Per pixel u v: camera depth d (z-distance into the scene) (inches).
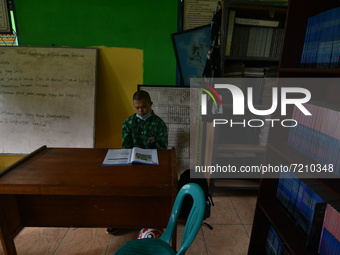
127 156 64.8
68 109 96.9
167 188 49.7
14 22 91.4
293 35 48.2
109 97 99.9
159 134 77.6
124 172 55.9
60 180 51.1
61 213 60.4
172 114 100.0
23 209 59.5
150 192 49.9
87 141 98.8
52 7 90.0
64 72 94.1
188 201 73.3
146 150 69.3
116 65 96.3
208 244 68.9
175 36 93.6
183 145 103.0
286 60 49.4
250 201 92.2
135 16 91.4
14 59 93.0
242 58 84.6
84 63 93.4
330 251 36.0
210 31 92.7
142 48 94.8
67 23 91.7
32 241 68.7
